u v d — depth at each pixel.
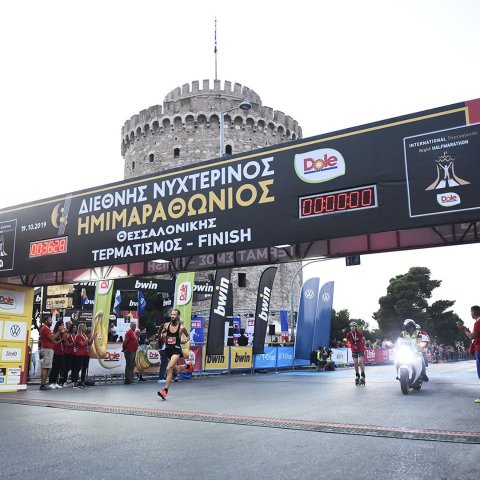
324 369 25.48
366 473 4.34
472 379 16.55
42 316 23.81
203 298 28.94
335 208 9.73
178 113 49.84
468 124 8.71
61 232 13.54
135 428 6.75
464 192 8.55
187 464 4.75
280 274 51.19
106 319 17.73
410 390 12.07
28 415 8.12
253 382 16.14
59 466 4.71
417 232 10.47
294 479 4.20
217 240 11.07
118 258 12.41
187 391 12.69
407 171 9.11
